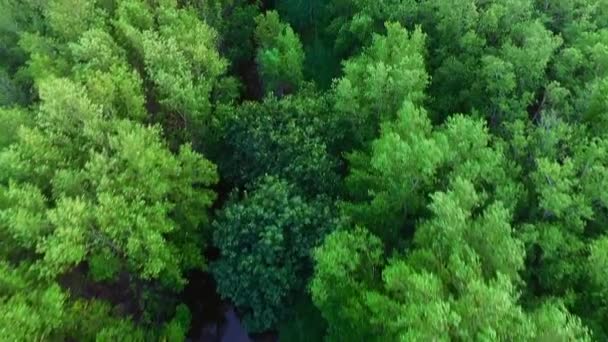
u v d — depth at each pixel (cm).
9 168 4356
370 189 4609
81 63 5316
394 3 5897
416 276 3316
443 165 4334
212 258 5288
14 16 6181
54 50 5759
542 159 4075
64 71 5450
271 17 6259
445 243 3688
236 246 4556
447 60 5356
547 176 4028
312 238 4459
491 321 3108
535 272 4050
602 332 3675
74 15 5647
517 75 4988
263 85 6519
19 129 4597
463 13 5356
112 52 5375
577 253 3972
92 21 5747
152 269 4153
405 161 4075
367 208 4419
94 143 4562
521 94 5078
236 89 6028
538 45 4906
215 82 5694
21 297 3759
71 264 4644
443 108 5347
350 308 3912
